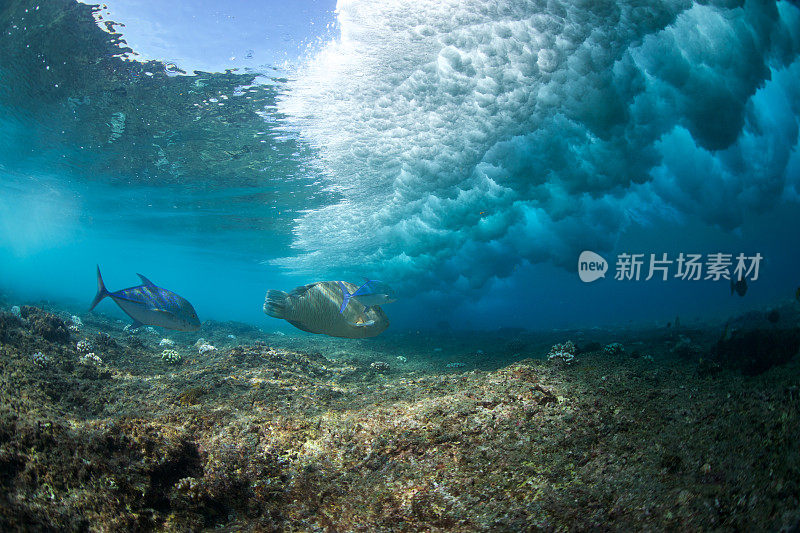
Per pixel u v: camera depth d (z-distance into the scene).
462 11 8.23
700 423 4.39
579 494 3.34
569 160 15.73
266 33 8.82
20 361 6.75
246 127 13.07
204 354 11.15
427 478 3.77
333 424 4.83
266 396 6.55
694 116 13.56
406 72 9.91
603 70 11.12
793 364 5.68
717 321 16.36
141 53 9.81
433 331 27.03
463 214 19.45
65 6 8.55
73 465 3.29
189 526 3.42
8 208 37.44
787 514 2.41
